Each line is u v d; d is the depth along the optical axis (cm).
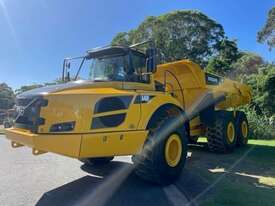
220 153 993
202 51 3972
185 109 893
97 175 711
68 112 529
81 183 648
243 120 1156
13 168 787
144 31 3897
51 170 762
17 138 572
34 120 542
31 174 725
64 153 521
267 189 573
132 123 586
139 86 657
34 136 523
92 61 717
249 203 489
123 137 571
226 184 609
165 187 617
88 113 537
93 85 590
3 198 557
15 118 608
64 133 524
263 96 2317
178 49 3891
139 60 680
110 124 559
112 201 539
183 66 927
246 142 1166
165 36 3881
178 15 3866
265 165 793
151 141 609
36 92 567
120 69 667
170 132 641
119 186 625
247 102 1332
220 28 4059
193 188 588
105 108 556
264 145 1193
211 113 998
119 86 621
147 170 613
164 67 901
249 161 846
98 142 541
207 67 3653
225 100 1112
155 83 731
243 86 1260
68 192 589
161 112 643
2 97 4828
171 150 648
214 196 532
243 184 609
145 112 610
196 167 771
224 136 980
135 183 645
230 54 4131
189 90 966
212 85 1016
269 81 2309
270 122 1728
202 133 1012
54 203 532
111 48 681
